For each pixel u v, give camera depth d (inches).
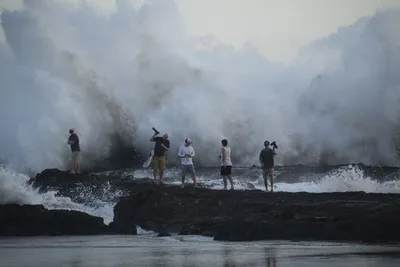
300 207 2048.5
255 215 2017.7
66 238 1983.3
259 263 1267.2
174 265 1255.5
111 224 2229.3
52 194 2876.5
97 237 2010.3
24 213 2153.1
